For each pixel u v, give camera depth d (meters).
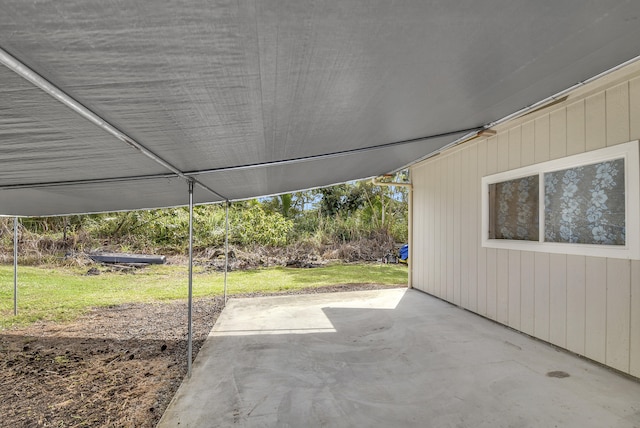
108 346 4.07
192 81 1.33
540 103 2.41
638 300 2.90
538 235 4.00
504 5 1.12
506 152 4.50
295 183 4.99
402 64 1.50
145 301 6.41
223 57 1.18
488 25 1.25
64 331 4.68
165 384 3.07
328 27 1.10
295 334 4.26
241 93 1.52
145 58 1.11
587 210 3.40
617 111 3.07
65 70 1.11
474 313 5.16
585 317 3.37
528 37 1.39
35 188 3.13
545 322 3.86
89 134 1.74
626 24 1.33
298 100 1.73
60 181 2.87
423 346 3.78
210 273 9.58
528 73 1.82
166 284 8.06
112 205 4.82
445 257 5.99
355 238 12.88
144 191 3.84
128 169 2.65
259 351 3.70
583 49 1.56
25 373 3.33
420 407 2.52
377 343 3.90
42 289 7.36
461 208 5.52
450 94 2.03
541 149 3.92
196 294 7.02
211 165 2.88
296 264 11.06
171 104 1.52
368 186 13.87
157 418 2.53
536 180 4.05
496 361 3.34
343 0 0.96
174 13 0.90
